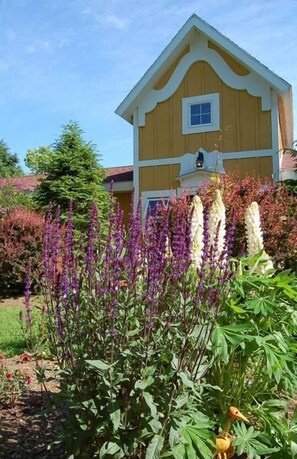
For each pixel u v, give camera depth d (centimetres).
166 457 222
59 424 252
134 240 232
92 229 243
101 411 222
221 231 308
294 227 659
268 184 855
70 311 236
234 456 270
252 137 1238
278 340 264
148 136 1341
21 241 1125
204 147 1281
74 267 241
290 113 1316
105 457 227
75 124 1570
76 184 1453
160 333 219
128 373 217
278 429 262
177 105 1319
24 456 294
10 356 554
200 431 225
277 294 284
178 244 236
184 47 1316
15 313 884
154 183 1323
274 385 288
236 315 270
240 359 274
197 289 226
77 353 232
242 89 1256
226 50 1241
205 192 717
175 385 216
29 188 2045
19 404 380
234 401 272
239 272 289
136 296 226
